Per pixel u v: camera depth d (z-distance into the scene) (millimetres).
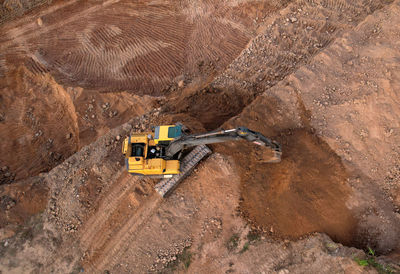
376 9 18828
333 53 15992
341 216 12352
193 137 12305
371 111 13641
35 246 15266
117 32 24344
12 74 24156
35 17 26516
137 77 21859
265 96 15844
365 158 13336
